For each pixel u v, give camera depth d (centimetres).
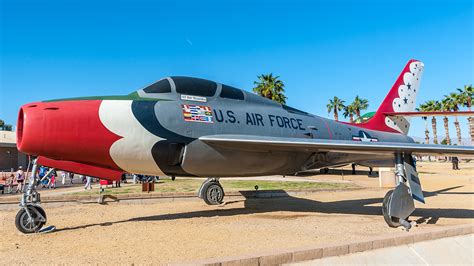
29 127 744
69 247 647
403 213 853
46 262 549
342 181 2520
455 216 1012
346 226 859
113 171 902
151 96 916
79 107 809
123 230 811
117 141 835
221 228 831
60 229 829
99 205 1266
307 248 510
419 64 1781
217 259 447
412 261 562
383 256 557
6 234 775
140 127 857
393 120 1650
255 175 1112
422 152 901
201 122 945
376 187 1966
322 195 1680
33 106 772
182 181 2792
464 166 5738
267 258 469
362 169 4719
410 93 1728
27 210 775
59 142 773
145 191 1623
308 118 1238
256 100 1116
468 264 591
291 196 1631
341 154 1258
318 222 920
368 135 1465
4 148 4738
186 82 977
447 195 1605
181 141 908
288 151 1088
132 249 624
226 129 982
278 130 1097
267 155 1045
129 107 858
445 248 623
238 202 1395
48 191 2111
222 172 1015
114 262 541
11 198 1181
